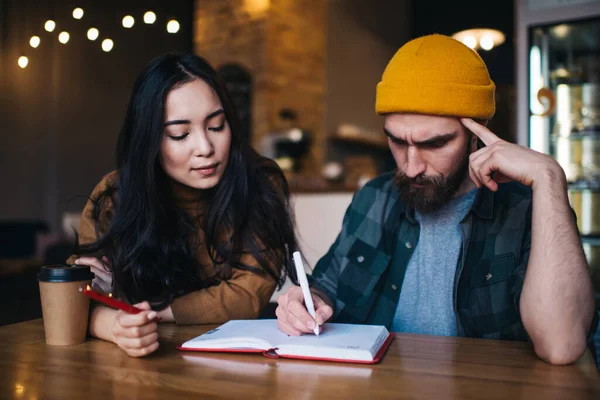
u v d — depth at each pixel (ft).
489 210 4.12
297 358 3.08
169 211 4.55
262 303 4.39
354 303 4.48
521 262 4.01
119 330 3.14
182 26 10.84
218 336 3.33
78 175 19.94
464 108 3.53
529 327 3.08
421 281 4.31
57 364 3.04
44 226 18.38
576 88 11.41
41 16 7.09
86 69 18.25
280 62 19.45
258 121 19.17
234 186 4.58
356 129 21.44
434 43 3.66
